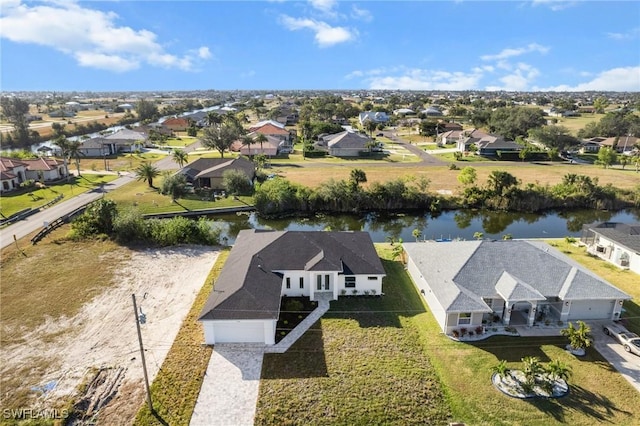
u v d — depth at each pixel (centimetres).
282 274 3278
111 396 2262
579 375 2428
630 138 11600
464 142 11056
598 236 4250
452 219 6012
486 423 2089
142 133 11931
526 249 3291
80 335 2808
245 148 10288
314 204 6212
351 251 3519
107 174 8031
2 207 5659
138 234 4475
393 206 6372
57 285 3500
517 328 2881
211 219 5781
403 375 2417
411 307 3194
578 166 9269
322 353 2619
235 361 2539
